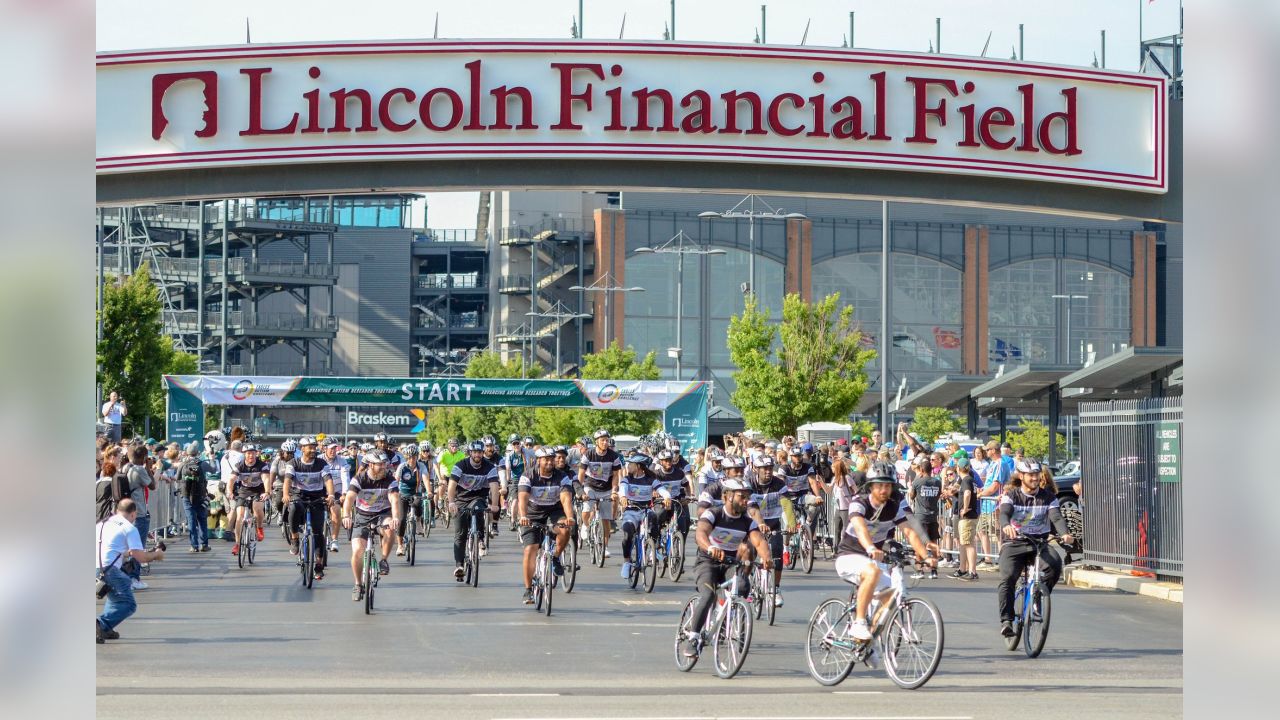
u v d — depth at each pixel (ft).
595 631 74.59
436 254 595.47
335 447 132.36
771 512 82.43
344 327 581.94
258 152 93.86
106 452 89.81
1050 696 53.16
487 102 93.97
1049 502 67.41
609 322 468.34
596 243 476.54
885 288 179.01
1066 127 98.48
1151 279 497.87
